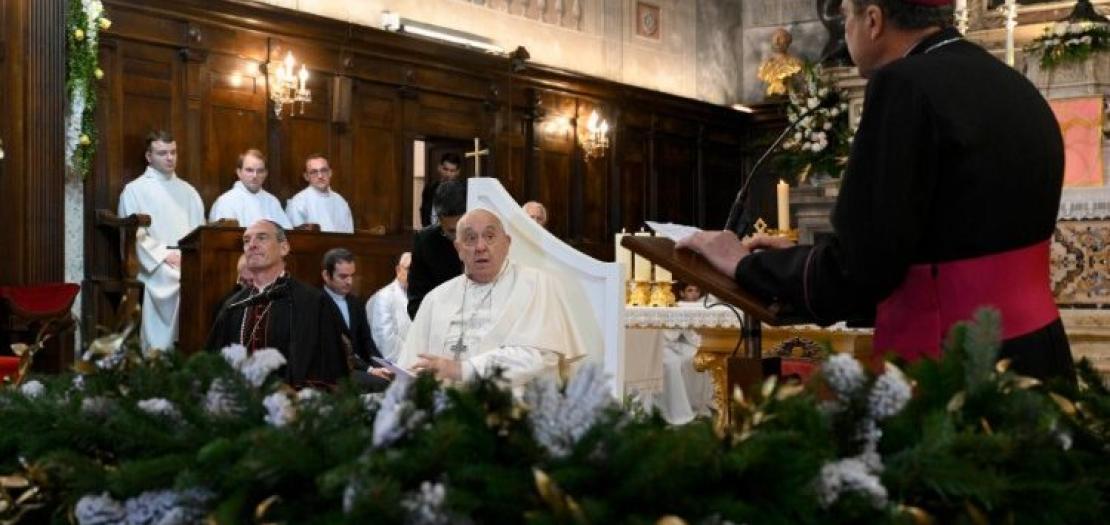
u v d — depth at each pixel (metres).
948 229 2.59
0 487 2.03
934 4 2.73
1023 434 1.88
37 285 9.94
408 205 13.89
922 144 2.55
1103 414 2.08
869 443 1.88
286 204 12.53
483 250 4.75
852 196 2.59
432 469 1.73
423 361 4.31
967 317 2.57
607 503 1.67
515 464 1.78
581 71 16.86
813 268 2.63
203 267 8.78
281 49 12.52
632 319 6.47
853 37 2.84
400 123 13.84
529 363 4.53
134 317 2.36
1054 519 1.86
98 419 2.06
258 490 1.81
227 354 2.24
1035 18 13.93
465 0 15.06
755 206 18.91
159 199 11.12
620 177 16.83
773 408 1.92
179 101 11.71
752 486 1.75
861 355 5.88
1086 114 6.92
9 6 10.26
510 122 15.24
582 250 16.20
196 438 1.97
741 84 19.72
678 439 1.71
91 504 1.86
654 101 17.38
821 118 12.39
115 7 11.19
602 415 1.77
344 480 1.67
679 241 2.88
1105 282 5.30
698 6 19.06
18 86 10.26
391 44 13.52
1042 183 2.63
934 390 1.97
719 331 6.50
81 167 10.78
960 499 1.82
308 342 6.39
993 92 2.61
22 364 2.59
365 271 10.16
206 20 11.83
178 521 1.81
